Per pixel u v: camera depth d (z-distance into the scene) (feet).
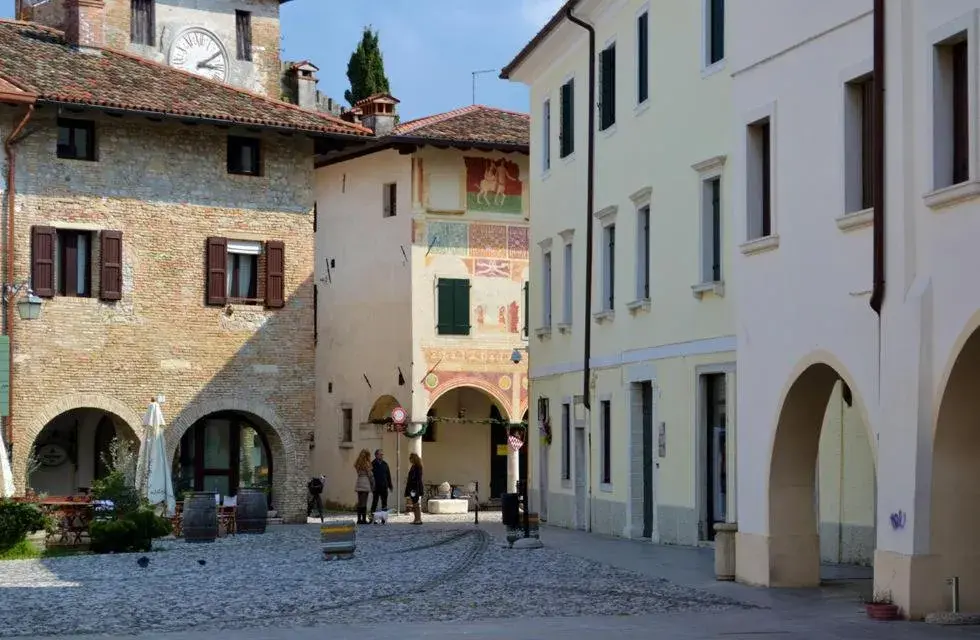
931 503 55.83
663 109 100.27
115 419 125.18
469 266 161.79
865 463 76.79
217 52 197.47
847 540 78.28
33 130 121.39
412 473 132.36
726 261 89.61
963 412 55.31
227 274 130.52
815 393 67.15
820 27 65.16
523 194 164.55
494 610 62.54
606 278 113.50
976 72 53.42
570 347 122.52
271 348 131.34
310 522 134.62
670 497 97.76
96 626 58.80
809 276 65.57
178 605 66.33
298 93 203.72
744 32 72.08
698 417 93.45
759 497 69.92
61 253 123.65
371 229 165.89
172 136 128.16
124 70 132.36
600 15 113.91
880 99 59.31
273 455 132.36
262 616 61.93
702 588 69.46
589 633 54.03
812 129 65.77
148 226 126.52
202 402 128.06
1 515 96.48
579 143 120.57
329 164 173.68
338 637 53.93
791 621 56.59
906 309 57.16
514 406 163.22
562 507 123.65
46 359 121.29
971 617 54.95
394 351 161.58
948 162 56.24
